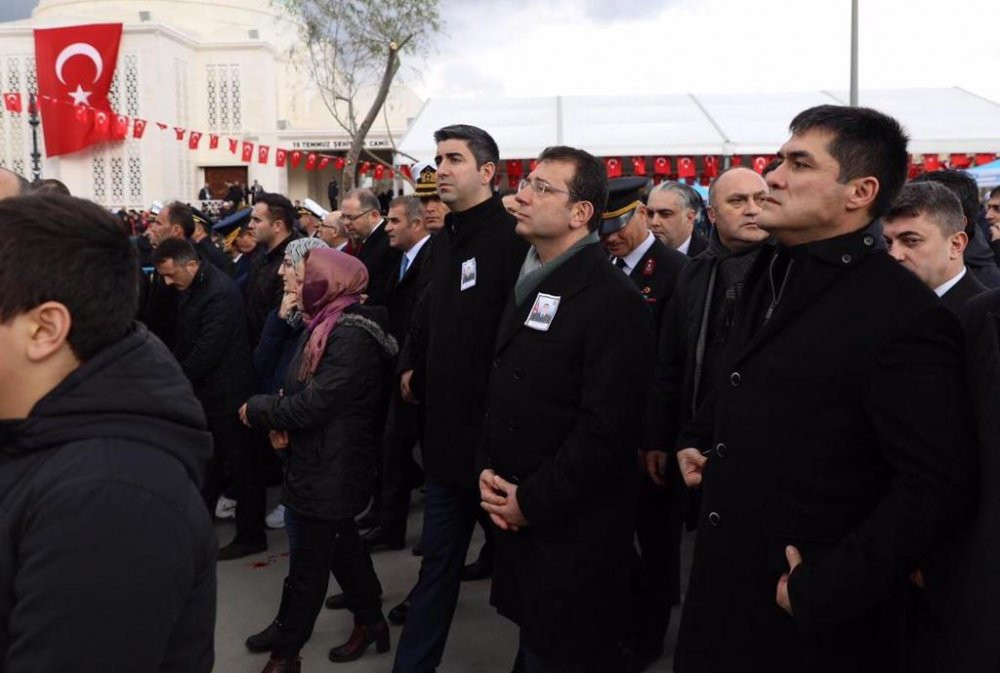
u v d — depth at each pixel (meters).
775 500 1.72
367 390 3.03
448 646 3.41
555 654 2.35
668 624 3.40
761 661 1.76
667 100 11.82
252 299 5.07
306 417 2.88
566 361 2.34
